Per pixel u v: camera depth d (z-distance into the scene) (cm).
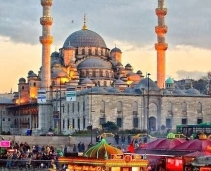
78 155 5200
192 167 5553
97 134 14762
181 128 14575
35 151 9306
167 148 6719
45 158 8175
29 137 13525
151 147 6906
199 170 5391
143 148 6888
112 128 19038
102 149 4994
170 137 7481
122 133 17212
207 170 5197
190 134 12912
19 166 7912
